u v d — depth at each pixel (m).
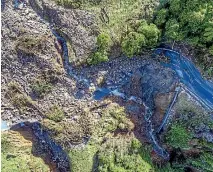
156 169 55.69
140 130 55.41
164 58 52.75
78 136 53.28
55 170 55.25
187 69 52.81
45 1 52.03
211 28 47.94
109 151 53.28
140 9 50.22
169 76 53.28
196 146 55.28
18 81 53.91
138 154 54.28
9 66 53.78
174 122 55.00
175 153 57.81
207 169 56.12
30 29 52.91
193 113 53.97
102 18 51.00
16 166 53.44
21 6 53.16
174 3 48.03
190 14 47.50
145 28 49.16
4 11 53.53
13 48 53.31
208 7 47.28
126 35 50.66
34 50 52.75
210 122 53.53
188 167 58.25
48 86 53.47
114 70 53.62
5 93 54.19
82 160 53.41
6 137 53.69
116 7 50.72
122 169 52.91
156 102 55.12
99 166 52.94
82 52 51.97
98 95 54.06
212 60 51.16
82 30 51.56
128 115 54.59
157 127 56.12
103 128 53.91
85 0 50.94
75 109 53.59
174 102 54.22
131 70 53.72
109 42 51.00
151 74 53.88
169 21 49.12
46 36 52.69
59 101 53.59
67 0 51.06
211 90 52.75
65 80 53.41
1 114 54.16
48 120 53.44
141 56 52.94
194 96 53.06
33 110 53.88
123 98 54.69
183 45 52.00
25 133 54.78
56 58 53.12
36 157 54.97
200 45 50.28
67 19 51.72
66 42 52.66
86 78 53.56
